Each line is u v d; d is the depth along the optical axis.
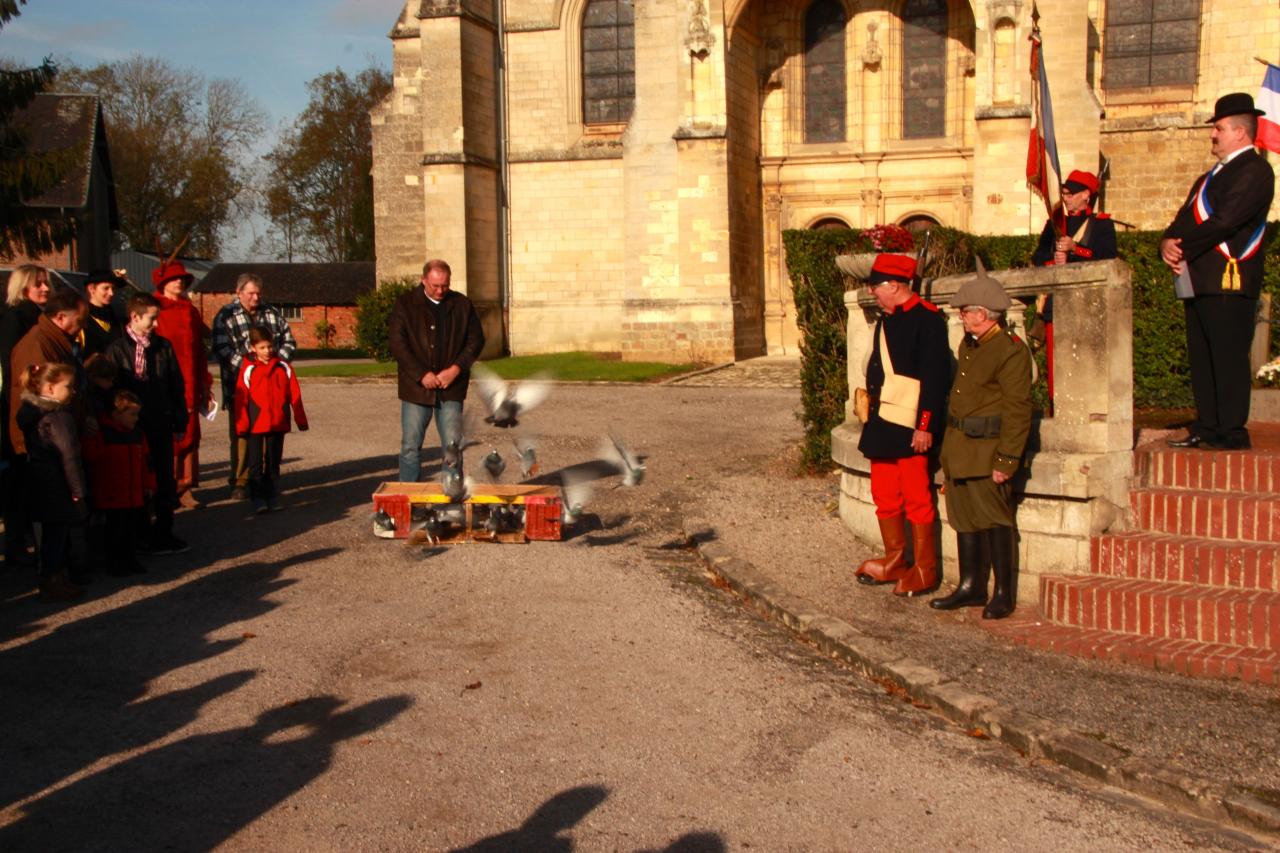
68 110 41.03
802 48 29.47
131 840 4.11
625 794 4.50
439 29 28.45
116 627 6.65
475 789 4.54
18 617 6.86
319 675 5.83
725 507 9.88
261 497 9.98
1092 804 4.45
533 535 8.84
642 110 27.47
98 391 7.68
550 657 6.12
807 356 11.23
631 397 19.25
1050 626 6.47
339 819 4.28
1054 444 6.99
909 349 7.01
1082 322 6.86
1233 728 5.04
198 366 10.34
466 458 12.77
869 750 4.95
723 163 26.84
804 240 11.12
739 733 5.12
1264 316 10.18
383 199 32.00
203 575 7.84
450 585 7.54
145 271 58.72
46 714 5.31
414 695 5.55
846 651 6.14
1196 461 6.95
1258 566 6.24
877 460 7.24
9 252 27.89
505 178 30.61
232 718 5.26
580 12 30.11
